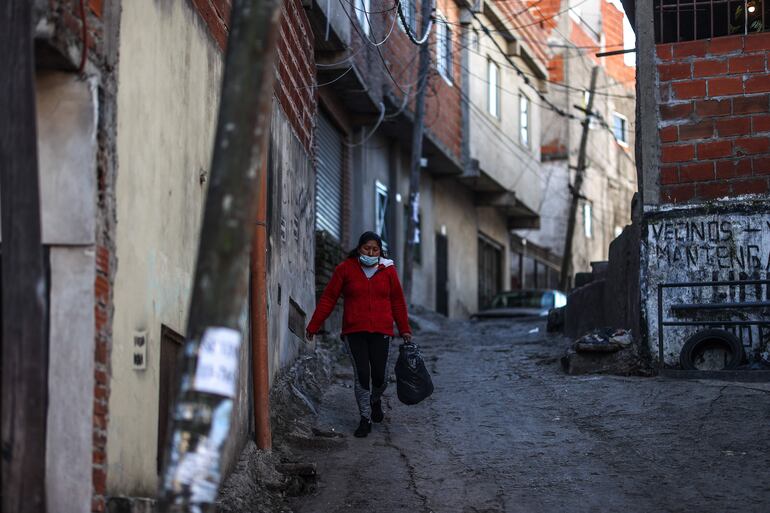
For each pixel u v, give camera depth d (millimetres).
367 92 18297
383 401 10492
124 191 5605
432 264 25953
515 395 10648
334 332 14383
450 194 27750
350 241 20266
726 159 11336
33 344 4660
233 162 4004
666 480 7559
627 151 43375
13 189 4719
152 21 6172
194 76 7191
